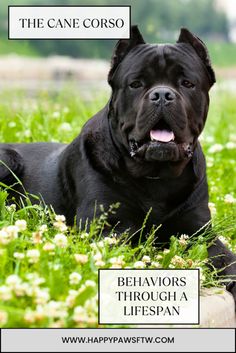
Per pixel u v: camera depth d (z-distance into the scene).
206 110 5.82
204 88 5.75
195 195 5.98
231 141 10.44
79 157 6.21
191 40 5.82
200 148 6.08
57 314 4.19
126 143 5.68
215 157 9.32
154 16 49.03
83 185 6.11
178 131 5.40
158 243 6.04
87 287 4.34
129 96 5.61
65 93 12.47
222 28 56.75
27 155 7.00
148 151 5.42
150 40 25.98
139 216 5.96
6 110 10.90
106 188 5.95
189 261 5.45
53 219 6.18
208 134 10.78
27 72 24.20
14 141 9.09
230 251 5.96
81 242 5.43
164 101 5.32
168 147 5.38
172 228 6.03
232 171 8.79
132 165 5.76
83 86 18.55
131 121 5.57
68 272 4.82
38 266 4.70
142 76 5.57
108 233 5.90
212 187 7.77
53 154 6.85
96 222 5.90
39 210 6.12
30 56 31.84
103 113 6.11
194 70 5.66
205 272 5.54
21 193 6.77
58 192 6.47
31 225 5.83
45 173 6.66
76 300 4.34
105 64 29.39
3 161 6.77
